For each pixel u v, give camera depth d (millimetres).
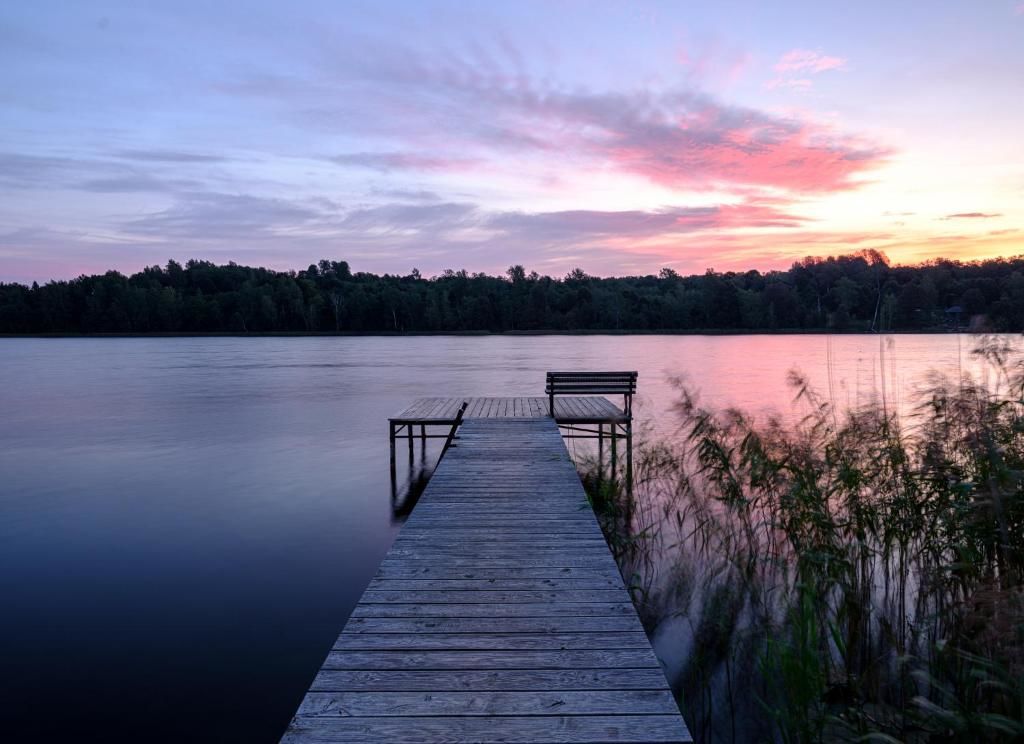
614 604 3875
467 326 106875
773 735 3904
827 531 5328
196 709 4570
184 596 6508
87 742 4203
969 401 4773
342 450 14289
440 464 7996
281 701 4664
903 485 5184
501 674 3053
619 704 2811
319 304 110188
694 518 7605
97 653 5355
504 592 4059
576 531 5340
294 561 7492
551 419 11359
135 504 9914
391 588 4125
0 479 11586
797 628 4020
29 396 24562
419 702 2812
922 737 3547
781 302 91000
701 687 4453
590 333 103250
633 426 16156
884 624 4590
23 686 4871
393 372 34438
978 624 3771
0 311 105812
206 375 33750
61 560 7539
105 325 106125
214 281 122562
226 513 9430
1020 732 2842
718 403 19422
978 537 4258
